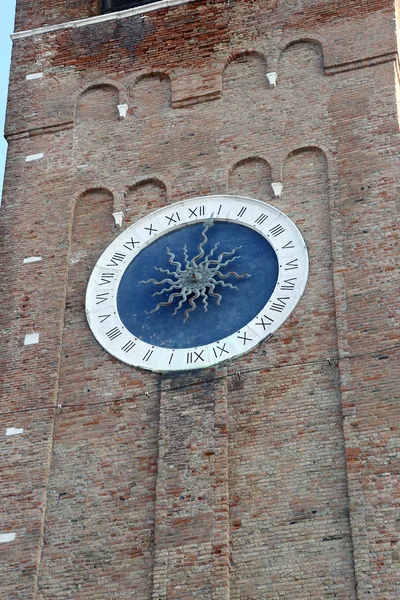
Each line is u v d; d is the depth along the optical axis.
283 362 45.38
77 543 43.38
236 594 41.19
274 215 49.06
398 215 47.59
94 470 44.75
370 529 41.16
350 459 42.50
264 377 45.22
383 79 51.31
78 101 54.62
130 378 46.41
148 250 49.62
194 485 43.28
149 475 44.22
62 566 43.06
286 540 41.84
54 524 43.91
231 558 41.84
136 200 51.09
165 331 47.22
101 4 58.69
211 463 43.59
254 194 49.91
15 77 55.94
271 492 42.81
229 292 47.69
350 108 50.88
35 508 44.16
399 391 43.56
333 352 45.19
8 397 46.94
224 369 45.62
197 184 50.66
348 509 41.84
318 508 42.16
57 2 58.12
